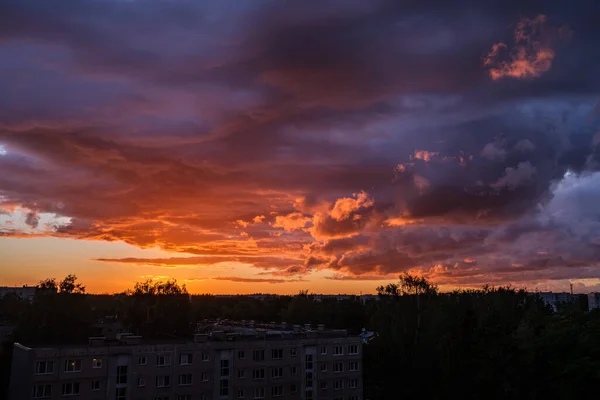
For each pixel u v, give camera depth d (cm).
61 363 7562
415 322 11419
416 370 10806
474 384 10356
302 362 9594
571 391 10412
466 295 14188
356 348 10281
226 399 8831
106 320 15650
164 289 14562
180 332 13362
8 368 10156
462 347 10788
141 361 8206
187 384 8531
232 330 11575
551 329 11681
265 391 9175
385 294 12206
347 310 19350
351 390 10050
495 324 11081
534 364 10594
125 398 7994
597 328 11644
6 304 16125
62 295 13238
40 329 11931
